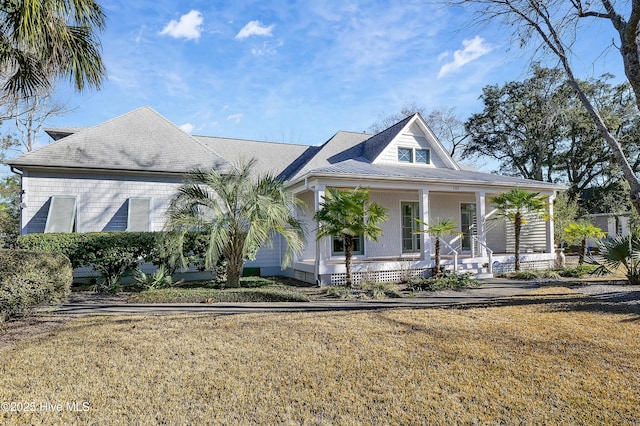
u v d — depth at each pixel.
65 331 5.43
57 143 11.54
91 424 2.98
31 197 10.79
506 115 30.31
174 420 3.05
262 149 16.44
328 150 15.45
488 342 4.89
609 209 28.78
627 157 26.16
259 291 8.46
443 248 15.55
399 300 8.27
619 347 4.68
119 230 11.56
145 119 13.73
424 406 3.25
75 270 10.62
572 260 18.81
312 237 13.23
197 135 15.84
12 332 5.43
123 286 10.03
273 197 9.37
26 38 5.60
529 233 15.81
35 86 6.96
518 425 2.97
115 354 4.49
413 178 11.59
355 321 6.01
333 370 4.02
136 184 11.92
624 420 3.02
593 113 7.43
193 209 9.50
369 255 14.10
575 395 3.43
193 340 5.02
